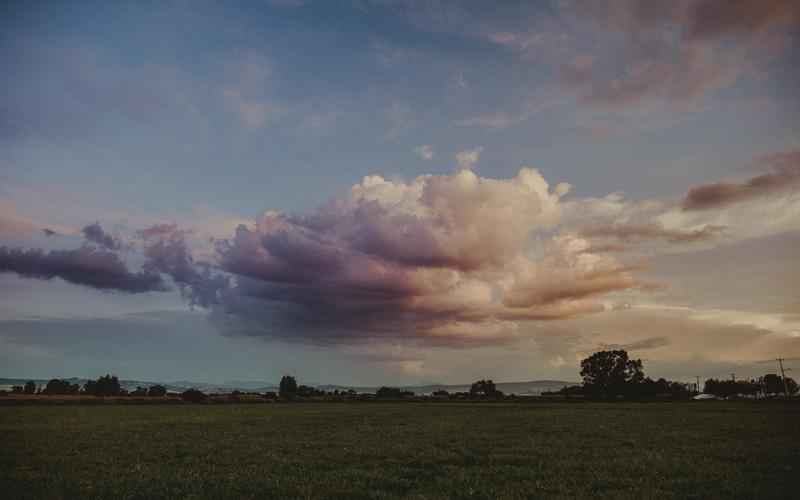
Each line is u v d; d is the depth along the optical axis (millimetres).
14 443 33281
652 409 85750
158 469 21594
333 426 49188
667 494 15867
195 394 151750
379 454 26438
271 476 19688
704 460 22812
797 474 19125
